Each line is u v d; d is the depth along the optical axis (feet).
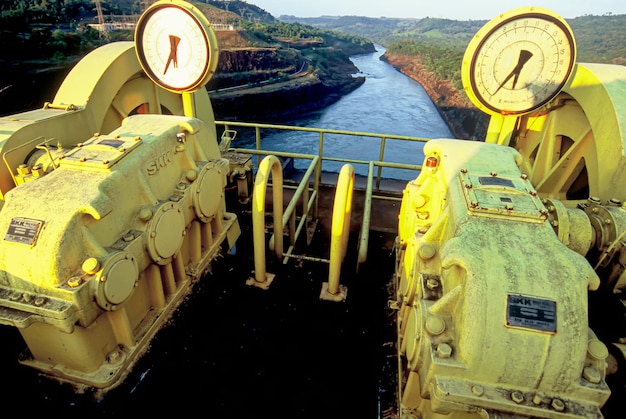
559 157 14.71
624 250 8.44
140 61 12.65
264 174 11.42
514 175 8.45
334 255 11.73
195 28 11.84
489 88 11.57
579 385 5.91
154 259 9.57
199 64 12.35
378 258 14.79
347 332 11.28
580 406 5.90
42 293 7.73
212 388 9.54
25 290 7.83
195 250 12.16
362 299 12.54
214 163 11.85
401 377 9.32
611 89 11.40
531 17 10.51
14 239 7.69
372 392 9.66
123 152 9.07
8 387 9.07
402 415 8.62
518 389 6.11
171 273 10.93
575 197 14.94
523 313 6.03
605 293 9.00
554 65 11.00
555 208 8.82
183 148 10.90
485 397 5.97
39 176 9.64
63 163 8.82
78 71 13.42
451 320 6.89
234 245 14.57
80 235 7.95
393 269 14.14
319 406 9.30
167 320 11.02
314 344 10.87
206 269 12.94
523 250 6.65
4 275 7.82
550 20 10.44
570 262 6.46
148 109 16.76
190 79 12.65
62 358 8.98
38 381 9.20
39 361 9.31
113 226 8.71
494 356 6.04
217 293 12.37
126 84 15.07
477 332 6.08
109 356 9.34
